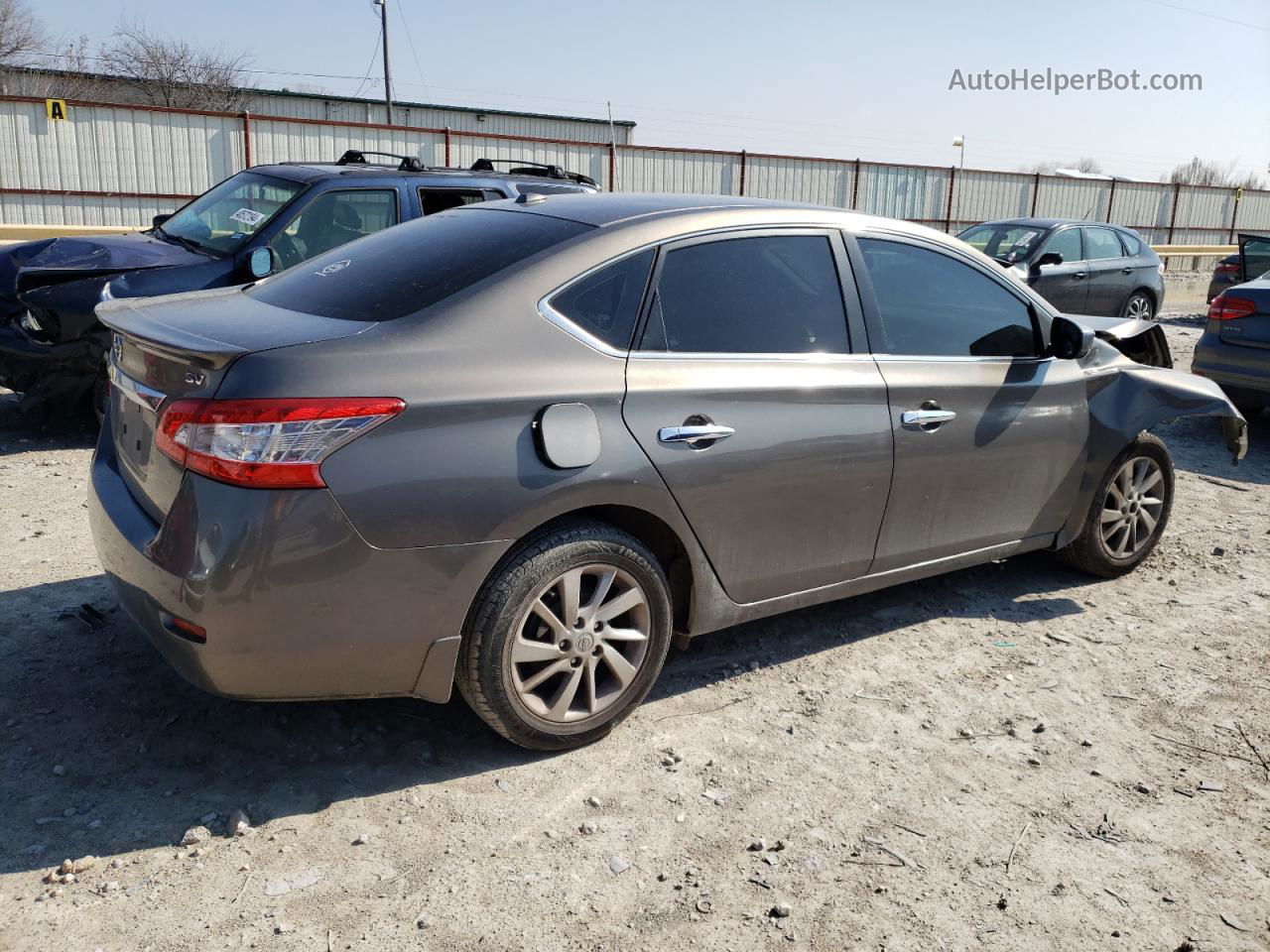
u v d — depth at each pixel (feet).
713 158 83.76
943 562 14.16
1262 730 12.42
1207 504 21.65
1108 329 19.25
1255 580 17.31
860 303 12.85
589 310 10.77
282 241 22.81
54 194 65.00
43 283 21.01
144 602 9.71
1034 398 14.53
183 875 8.95
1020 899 9.23
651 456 10.73
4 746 10.66
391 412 9.32
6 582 14.53
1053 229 44.68
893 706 12.53
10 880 8.77
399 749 11.04
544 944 8.36
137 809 9.82
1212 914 9.18
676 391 10.96
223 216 24.03
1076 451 15.34
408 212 24.71
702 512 11.30
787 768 11.08
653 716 12.00
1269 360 26.00
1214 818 10.61
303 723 11.39
